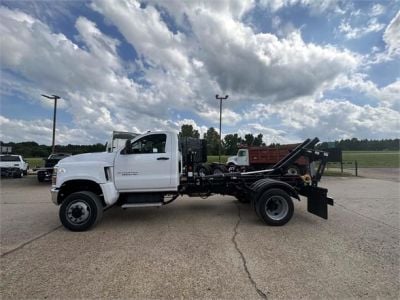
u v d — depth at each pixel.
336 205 7.20
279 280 2.93
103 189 5.19
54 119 26.62
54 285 2.85
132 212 6.57
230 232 4.79
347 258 3.52
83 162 5.27
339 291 2.68
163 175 5.54
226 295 2.63
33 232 4.88
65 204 4.94
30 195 9.75
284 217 5.20
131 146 5.48
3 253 3.80
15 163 17.56
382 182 13.33
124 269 3.25
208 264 3.37
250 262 3.42
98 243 4.23
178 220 5.73
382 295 2.61
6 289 2.77
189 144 8.05
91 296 2.63
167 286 2.82
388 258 3.52
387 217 5.84
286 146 17.30
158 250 3.89
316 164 7.61
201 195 6.40
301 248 3.91
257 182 5.80
